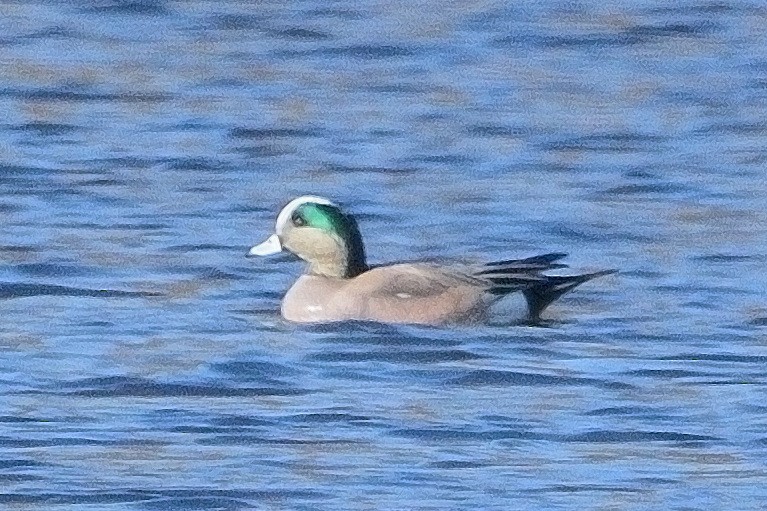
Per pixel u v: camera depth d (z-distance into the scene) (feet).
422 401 59.93
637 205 92.38
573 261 81.05
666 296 74.28
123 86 120.26
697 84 122.72
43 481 51.85
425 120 112.37
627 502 50.47
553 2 146.61
